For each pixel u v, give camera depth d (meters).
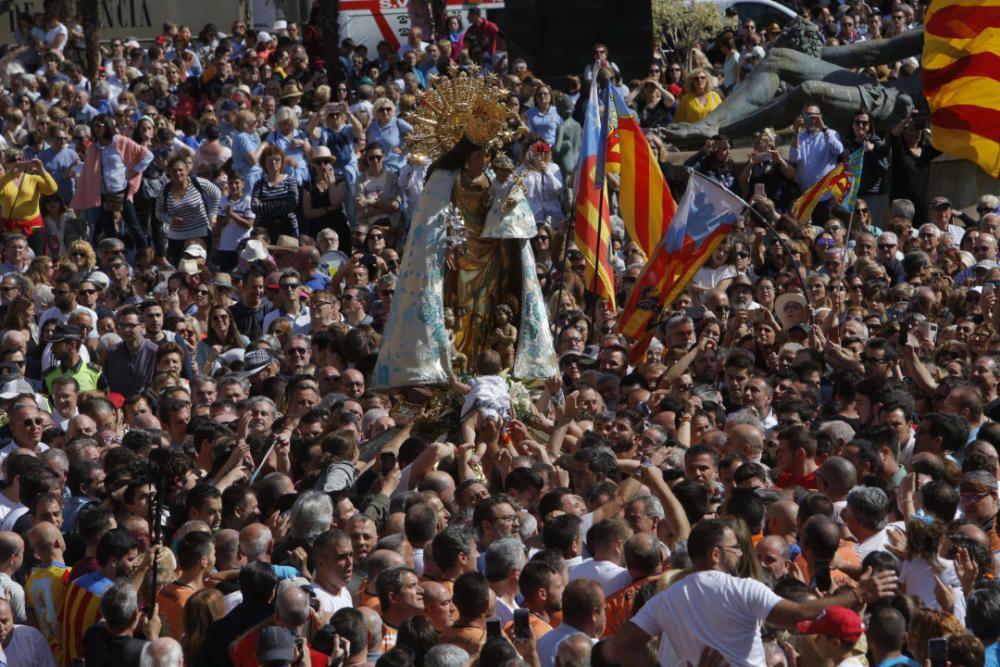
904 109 90.38
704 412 46.72
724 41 105.88
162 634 32.19
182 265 66.44
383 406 49.72
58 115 89.69
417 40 106.69
